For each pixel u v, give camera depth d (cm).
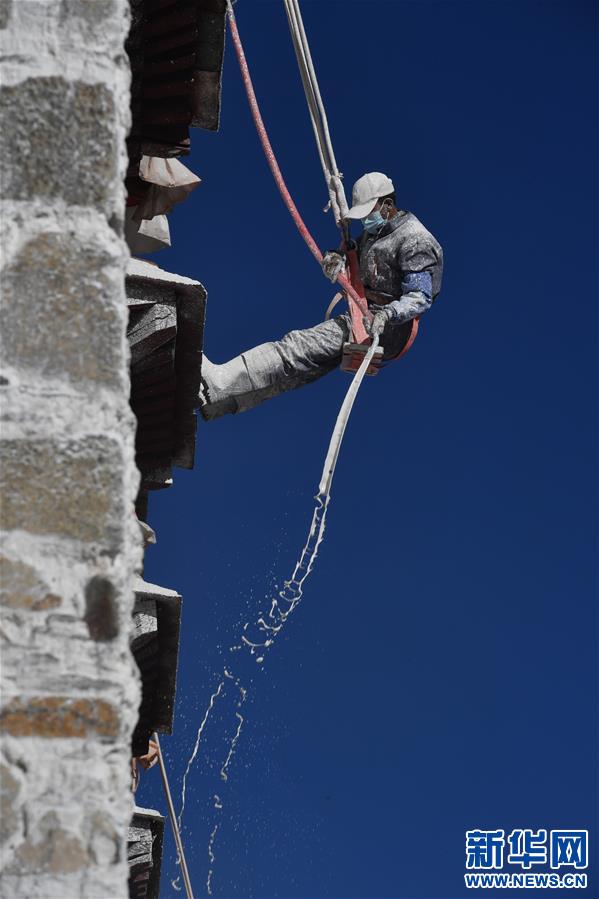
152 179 934
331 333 1027
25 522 451
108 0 484
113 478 456
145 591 927
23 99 474
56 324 463
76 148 473
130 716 452
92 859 432
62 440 456
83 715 442
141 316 847
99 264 468
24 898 427
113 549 452
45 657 445
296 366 1018
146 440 969
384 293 1064
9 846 430
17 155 471
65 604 448
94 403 461
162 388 909
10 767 436
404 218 1071
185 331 870
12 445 454
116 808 437
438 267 1062
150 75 859
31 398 458
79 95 476
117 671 447
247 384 1008
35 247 467
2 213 468
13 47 477
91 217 471
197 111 879
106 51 480
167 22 841
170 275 858
